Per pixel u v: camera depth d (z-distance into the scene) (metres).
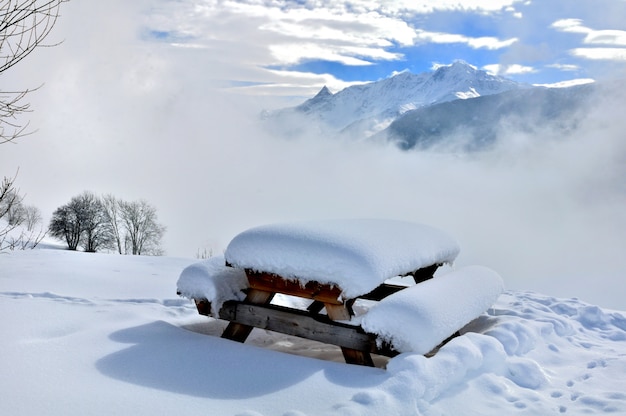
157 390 3.21
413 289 3.88
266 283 4.05
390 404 3.08
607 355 4.71
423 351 3.51
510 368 4.00
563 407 3.52
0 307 4.64
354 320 3.82
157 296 5.91
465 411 3.34
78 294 5.79
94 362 3.57
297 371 3.51
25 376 3.27
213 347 3.86
